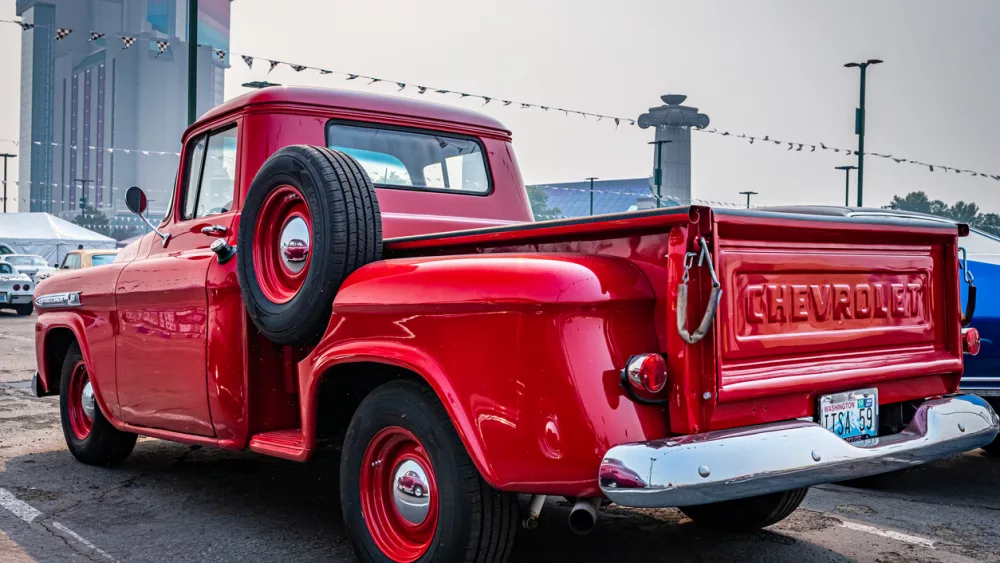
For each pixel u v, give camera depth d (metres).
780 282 3.01
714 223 2.69
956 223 3.79
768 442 2.79
